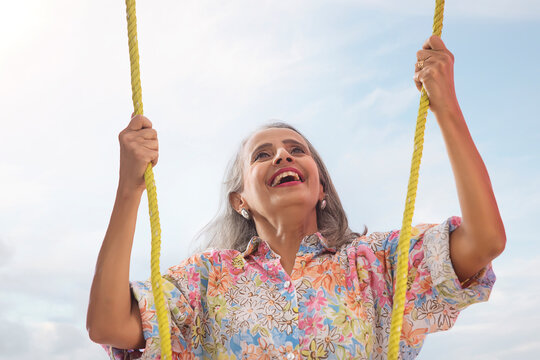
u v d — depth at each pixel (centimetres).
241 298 210
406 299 201
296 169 231
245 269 218
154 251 183
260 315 203
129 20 193
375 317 205
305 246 220
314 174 233
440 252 194
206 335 209
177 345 207
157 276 181
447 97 190
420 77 192
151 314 200
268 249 226
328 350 195
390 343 172
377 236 218
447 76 192
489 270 194
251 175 233
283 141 241
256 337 200
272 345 197
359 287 207
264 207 229
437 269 194
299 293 205
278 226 228
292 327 199
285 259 226
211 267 219
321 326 198
